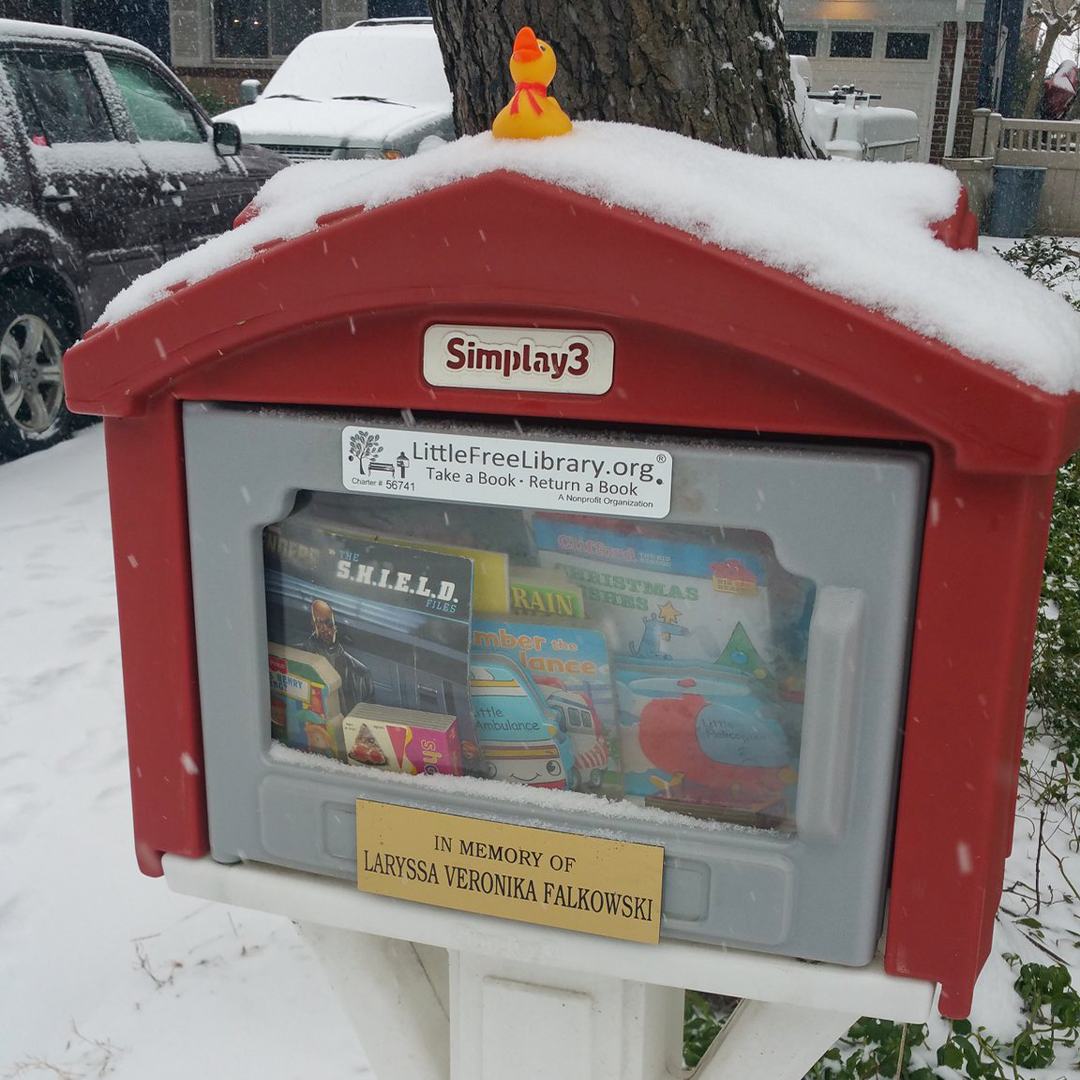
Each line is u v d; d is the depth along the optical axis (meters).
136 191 6.91
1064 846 3.55
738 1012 1.66
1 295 6.11
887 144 12.70
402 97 10.45
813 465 1.17
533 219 1.15
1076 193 18.00
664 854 1.33
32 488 6.00
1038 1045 2.69
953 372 1.08
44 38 6.64
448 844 1.41
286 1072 2.60
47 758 3.78
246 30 17.83
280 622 1.49
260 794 1.48
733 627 1.35
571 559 1.38
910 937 1.29
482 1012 1.67
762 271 1.11
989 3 21.06
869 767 1.24
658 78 2.46
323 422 1.32
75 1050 2.67
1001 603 1.16
